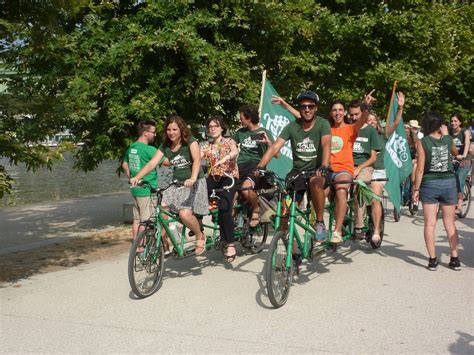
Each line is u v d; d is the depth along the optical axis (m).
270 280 5.11
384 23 10.88
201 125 9.77
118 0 9.37
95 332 4.70
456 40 14.16
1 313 5.21
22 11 6.10
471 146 10.41
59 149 6.32
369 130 7.46
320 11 11.05
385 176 8.06
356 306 5.29
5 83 6.37
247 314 5.10
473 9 15.51
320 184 5.65
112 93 8.87
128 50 8.48
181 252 6.19
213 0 9.27
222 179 6.79
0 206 13.84
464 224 9.95
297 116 7.30
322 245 6.24
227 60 8.81
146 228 5.74
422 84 11.27
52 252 8.09
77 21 9.55
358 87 11.52
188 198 6.18
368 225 7.67
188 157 6.29
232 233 6.65
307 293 5.73
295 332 4.63
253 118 7.62
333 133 6.43
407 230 9.39
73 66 9.00
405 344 4.36
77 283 6.25
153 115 8.83
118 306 5.39
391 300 5.46
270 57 10.17
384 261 7.09
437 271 6.57
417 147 6.62
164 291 5.88
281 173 8.69
